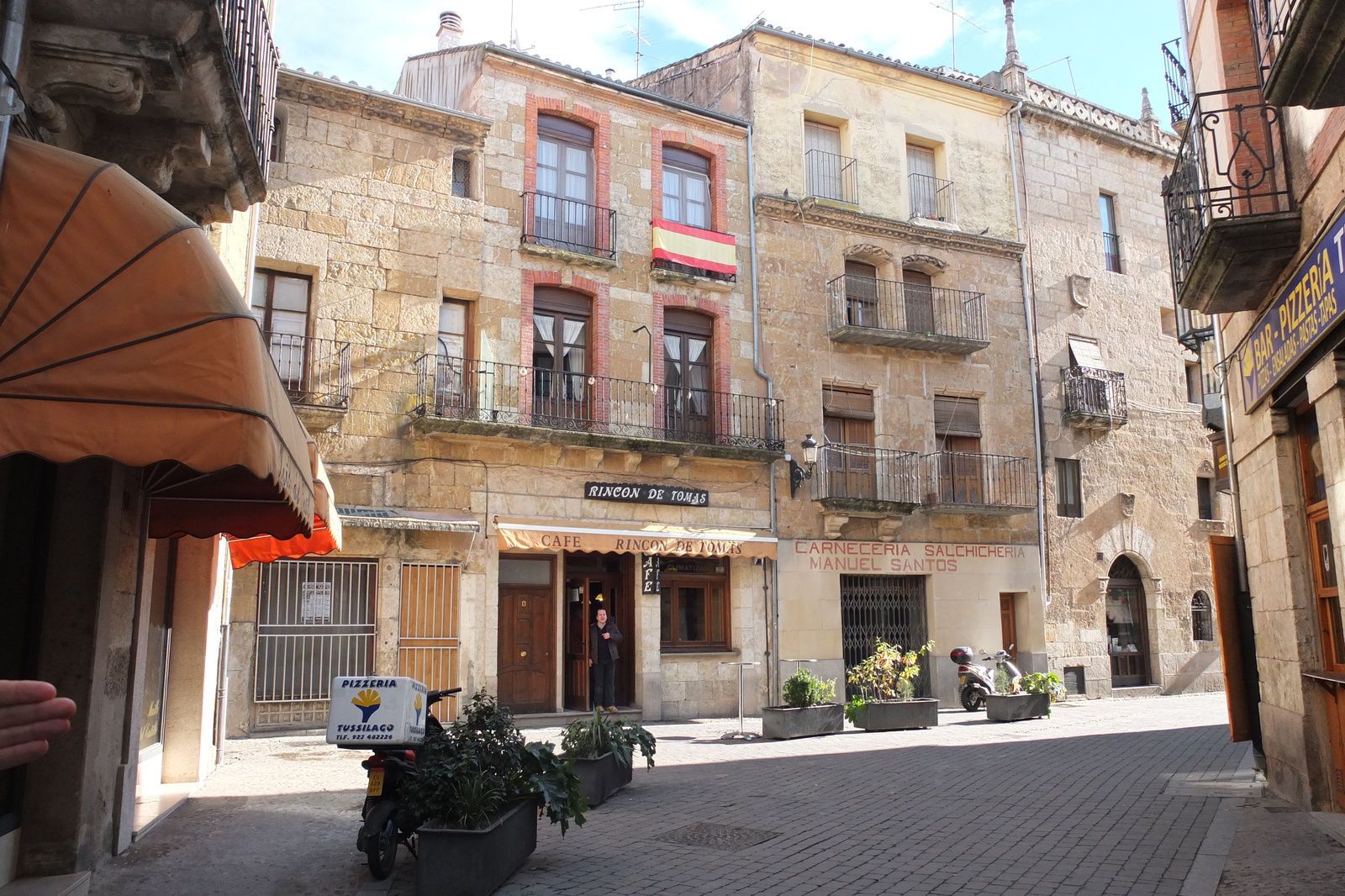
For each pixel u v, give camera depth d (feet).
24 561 20.84
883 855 24.56
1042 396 79.00
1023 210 81.46
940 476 73.10
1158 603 81.66
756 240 69.56
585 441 58.44
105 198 15.98
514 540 56.03
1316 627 28.89
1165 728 53.47
